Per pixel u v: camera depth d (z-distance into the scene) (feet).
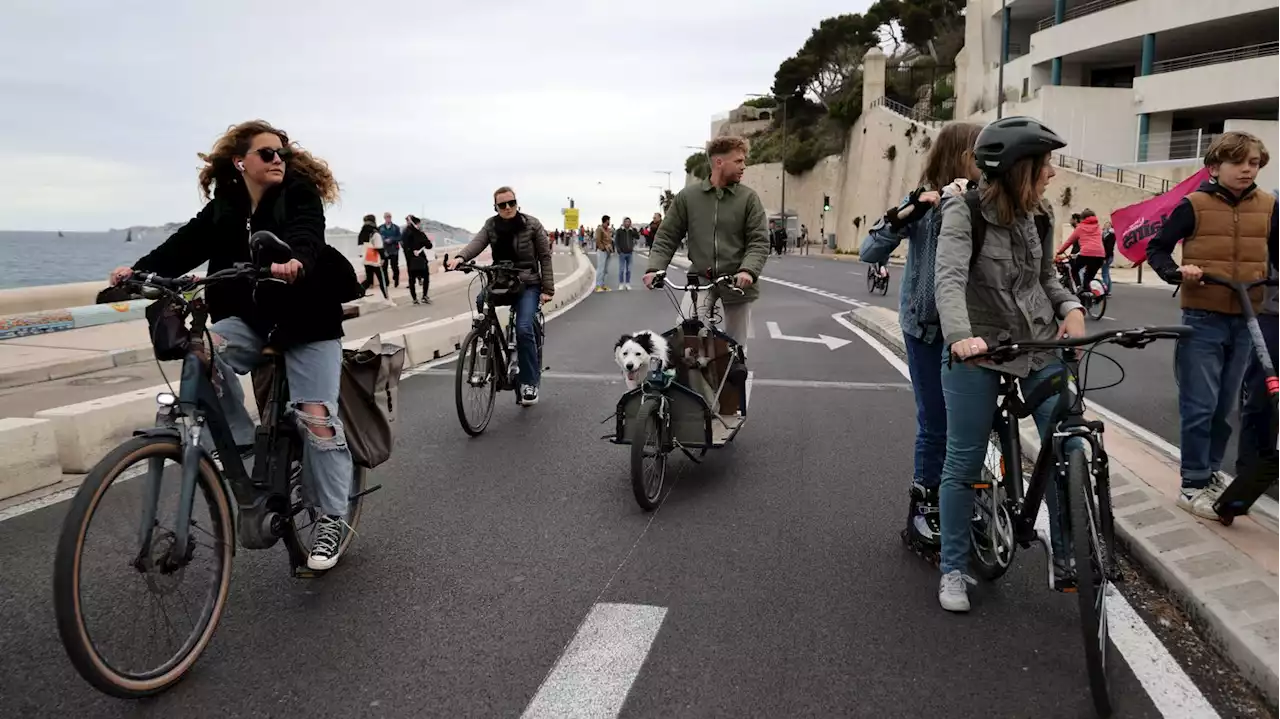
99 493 9.03
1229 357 14.93
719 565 13.58
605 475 18.58
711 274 19.71
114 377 33.65
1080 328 11.02
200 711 9.43
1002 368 11.03
